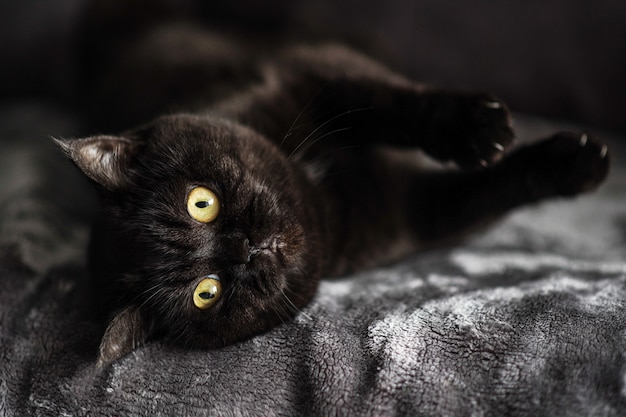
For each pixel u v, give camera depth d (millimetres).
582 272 374
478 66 598
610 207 499
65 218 490
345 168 444
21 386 343
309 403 316
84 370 341
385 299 369
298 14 620
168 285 367
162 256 369
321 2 625
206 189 371
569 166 397
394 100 411
